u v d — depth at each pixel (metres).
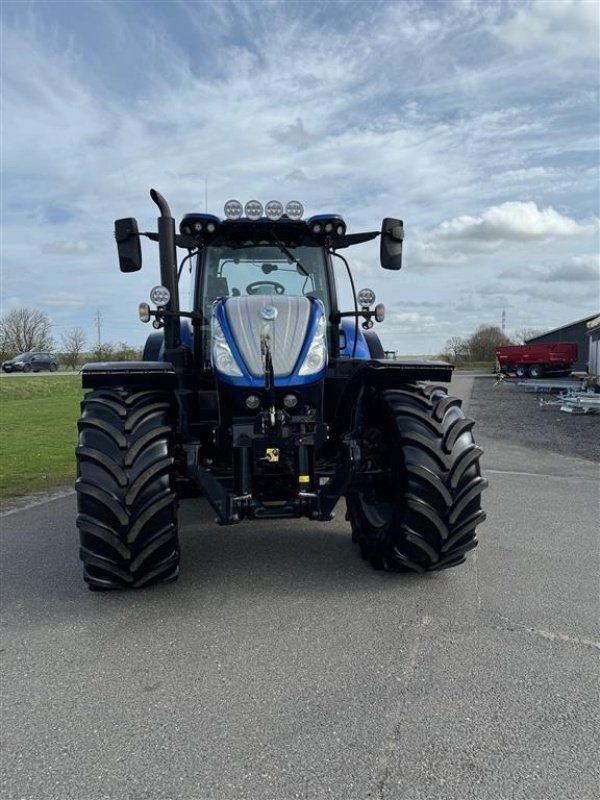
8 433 12.62
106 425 3.52
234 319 3.99
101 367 3.71
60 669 2.86
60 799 2.03
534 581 3.88
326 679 2.73
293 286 4.94
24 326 55.97
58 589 3.84
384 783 2.08
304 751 2.24
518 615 3.38
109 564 3.46
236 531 5.11
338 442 4.40
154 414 3.60
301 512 3.73
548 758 2.19
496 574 4.01
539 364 34.72
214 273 4.90
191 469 3.63
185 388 4.41
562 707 2.50
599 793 2.02
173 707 2.53
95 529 3.39
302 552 4.50
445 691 2.62
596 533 5.01
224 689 2.66
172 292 4.32
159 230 4.27
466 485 3.67
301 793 2.04
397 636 3.13
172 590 3.77
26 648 3.07
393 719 2.43
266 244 4.94
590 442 10.87
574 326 44.62
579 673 2.76
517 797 2.01
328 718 2.44
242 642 3.09
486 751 2.23
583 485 7.08
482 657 2.91
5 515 5.94
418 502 3.60
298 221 4.80
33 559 4.47
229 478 4.00
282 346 3.87
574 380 29.80
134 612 3.46
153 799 2.02
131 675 2.79
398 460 3.74
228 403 3.93
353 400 4.33
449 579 3.92
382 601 3.57
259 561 4.30
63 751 2.27
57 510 6.15
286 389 3.82
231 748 2.26
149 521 3.43
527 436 11.75
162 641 3.11
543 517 5.55
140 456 3.45
